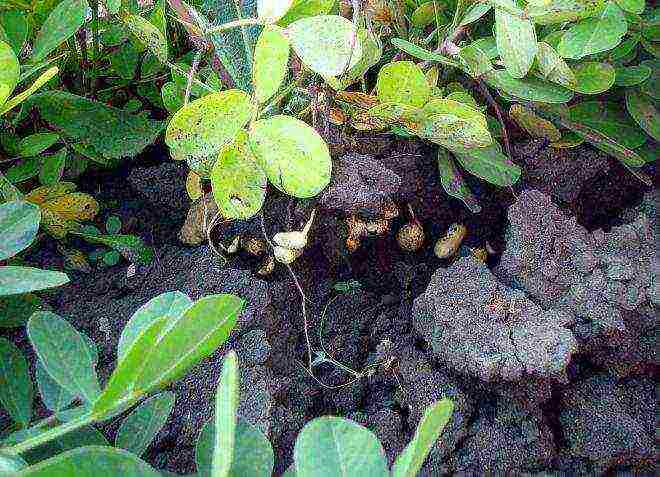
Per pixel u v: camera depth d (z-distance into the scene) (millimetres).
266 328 424
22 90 437
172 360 232
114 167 511
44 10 436
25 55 449
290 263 463
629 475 403
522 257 431
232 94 342
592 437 404
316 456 208
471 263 432
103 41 483
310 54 334
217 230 461
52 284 285
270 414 385
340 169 426
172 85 446
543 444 398
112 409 245
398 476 198
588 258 428
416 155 459
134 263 447
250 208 360
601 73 408
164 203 477
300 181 338
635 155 435
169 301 281
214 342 241
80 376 266
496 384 404
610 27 399
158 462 361
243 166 350
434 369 417
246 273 435
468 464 395
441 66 476
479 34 493
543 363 388
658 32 450
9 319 378
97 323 415
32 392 320
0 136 425
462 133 393
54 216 422
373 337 451
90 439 281
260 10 344
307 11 376
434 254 483
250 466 241
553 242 436
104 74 510
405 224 479
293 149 335
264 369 394
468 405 406
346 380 434
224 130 346
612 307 412
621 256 429
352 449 210
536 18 406
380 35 474
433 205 479
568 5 389
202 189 441
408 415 410
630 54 471
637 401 412
